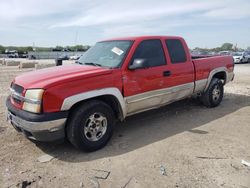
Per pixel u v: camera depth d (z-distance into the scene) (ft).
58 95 11.94
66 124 12.78
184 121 18.44
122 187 10.22
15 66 88.99
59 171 11.48
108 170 11.52
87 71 13.51
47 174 11.22
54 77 12.76
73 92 12.34
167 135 15.69
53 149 13.69
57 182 10.61
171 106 22.49
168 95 17.26
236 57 95.96
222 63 22.50
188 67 18.54
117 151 13.48
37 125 11.66
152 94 16.02
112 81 13.78
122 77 14.21
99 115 13.55
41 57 219.20
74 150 13.60
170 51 17.46
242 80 41.57
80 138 12.77
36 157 12.80
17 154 13.08
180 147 13.84
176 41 18.13
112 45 16.33
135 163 12.12
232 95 28.12
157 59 16.44
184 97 19.30
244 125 17.44
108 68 14.24
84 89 12.69
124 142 14.67
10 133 15.84
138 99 15.25
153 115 19.94
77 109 12.73
